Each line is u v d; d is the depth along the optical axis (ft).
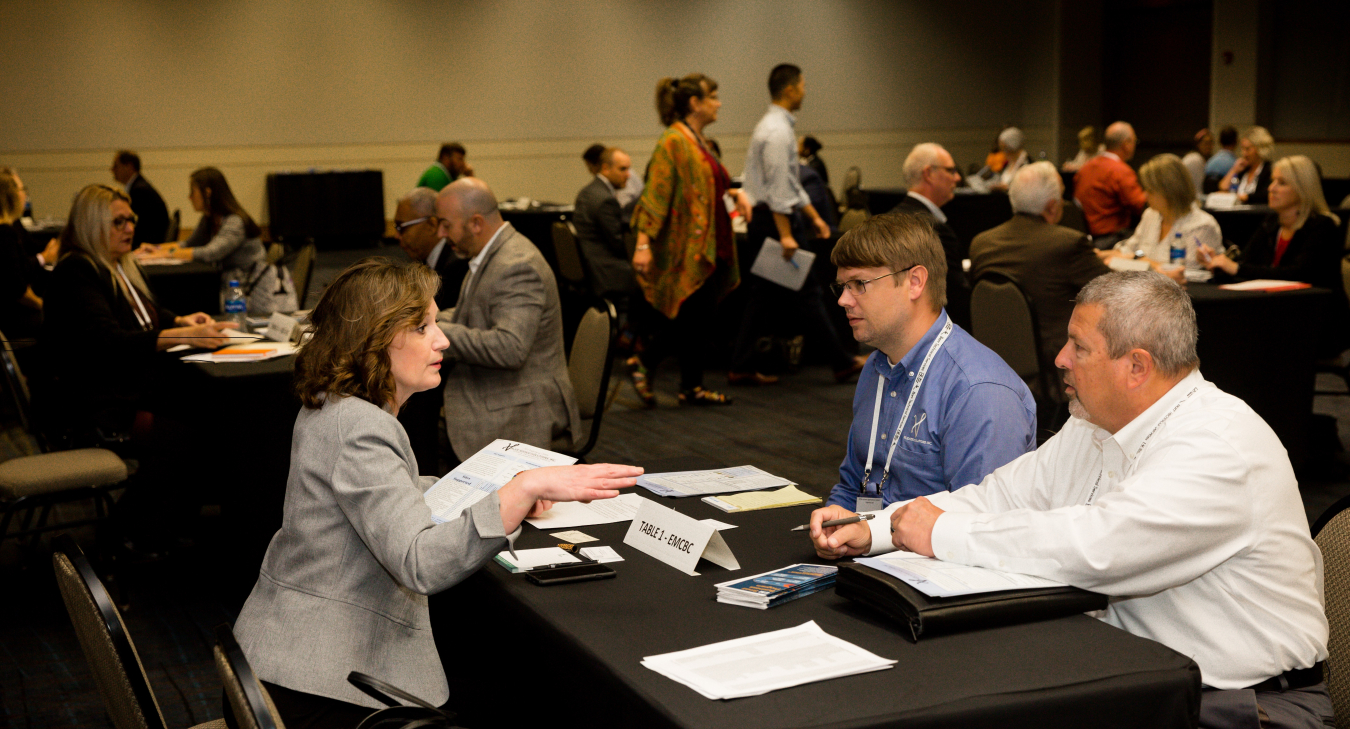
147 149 37.83
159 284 19.53
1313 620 5.17
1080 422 5.81
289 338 12.41
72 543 5.17
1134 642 4.60
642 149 44.93
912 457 6.82
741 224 23.93
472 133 42.27
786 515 6.72
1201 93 46.57
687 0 44.80
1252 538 4.97
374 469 5.30
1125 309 5.15
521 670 5.39
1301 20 40.75
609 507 6.92
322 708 5.23
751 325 20.93
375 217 39.99
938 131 50.49
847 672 4.26
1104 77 50.31
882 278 6.71
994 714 4.01
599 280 23.39
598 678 4.46
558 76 43.16
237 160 39.11
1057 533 4.96
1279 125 42.09
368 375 5.47
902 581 4.88
